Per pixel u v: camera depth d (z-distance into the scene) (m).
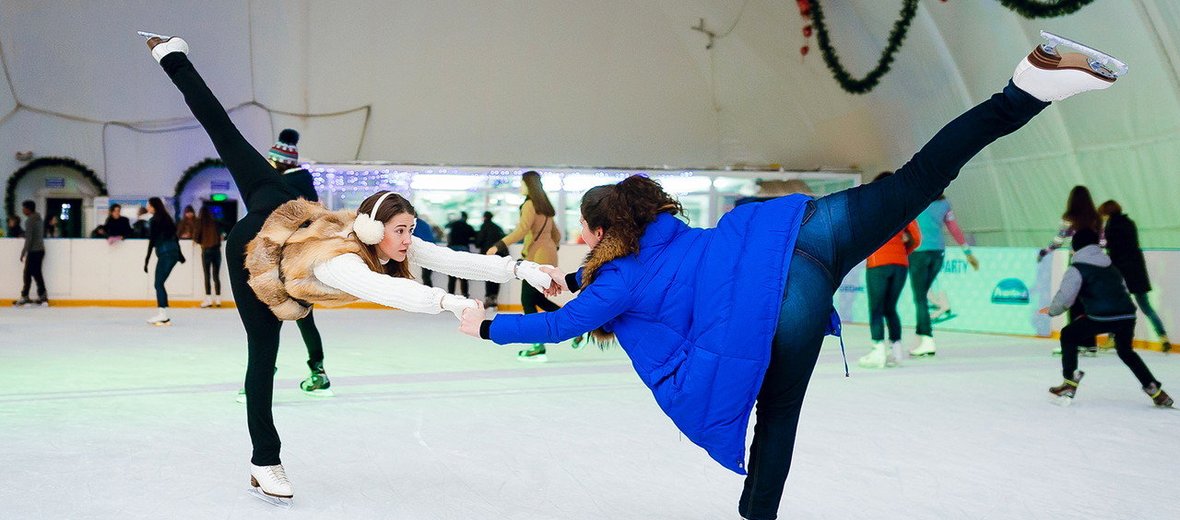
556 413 4.79
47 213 18.64
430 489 3.20
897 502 3.12
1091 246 5.20
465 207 15.82
